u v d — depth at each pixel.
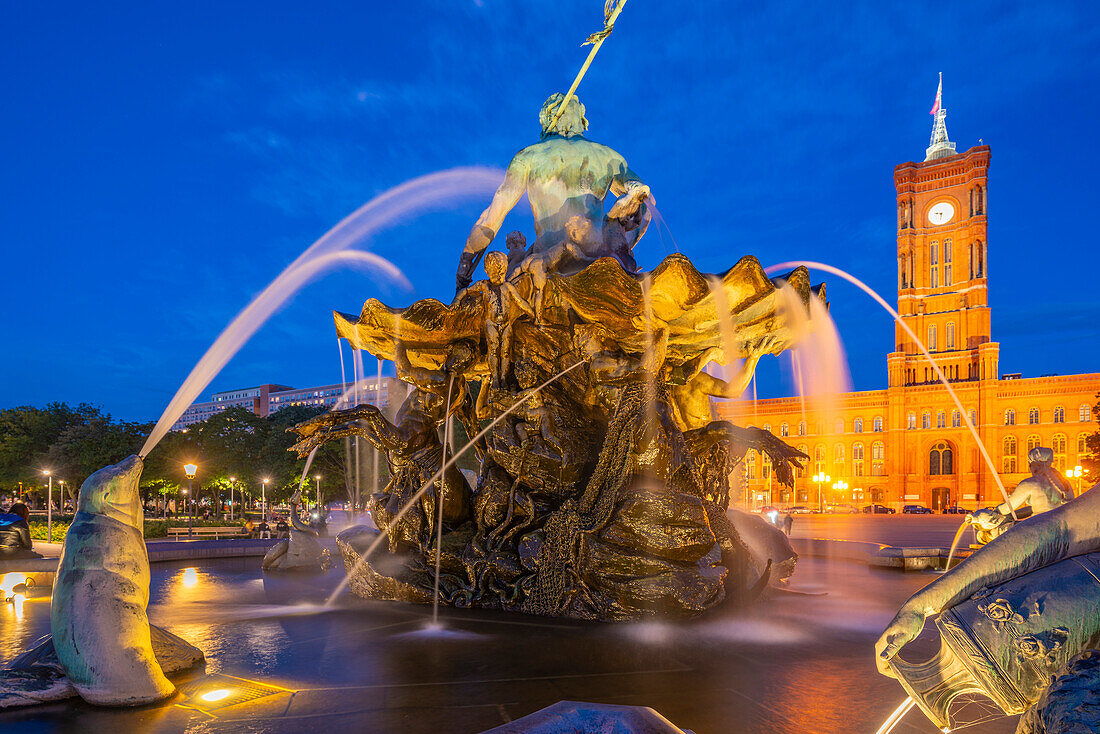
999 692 2.03
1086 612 1.96
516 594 7.40
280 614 7.27
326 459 54.00
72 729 3.64
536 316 8.00
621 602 6.70
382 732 3.59
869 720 3.73
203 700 4.15
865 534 29.98
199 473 58.53
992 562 2.10
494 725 3.68
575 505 7.43
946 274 94.38
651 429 7.19
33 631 6.48
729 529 7.62
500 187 8.59
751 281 6.75
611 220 8.19
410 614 7.25
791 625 6.44
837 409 93.56
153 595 8.97
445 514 8.27
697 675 4.67
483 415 8.95
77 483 63.28
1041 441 82.06
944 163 95.31
